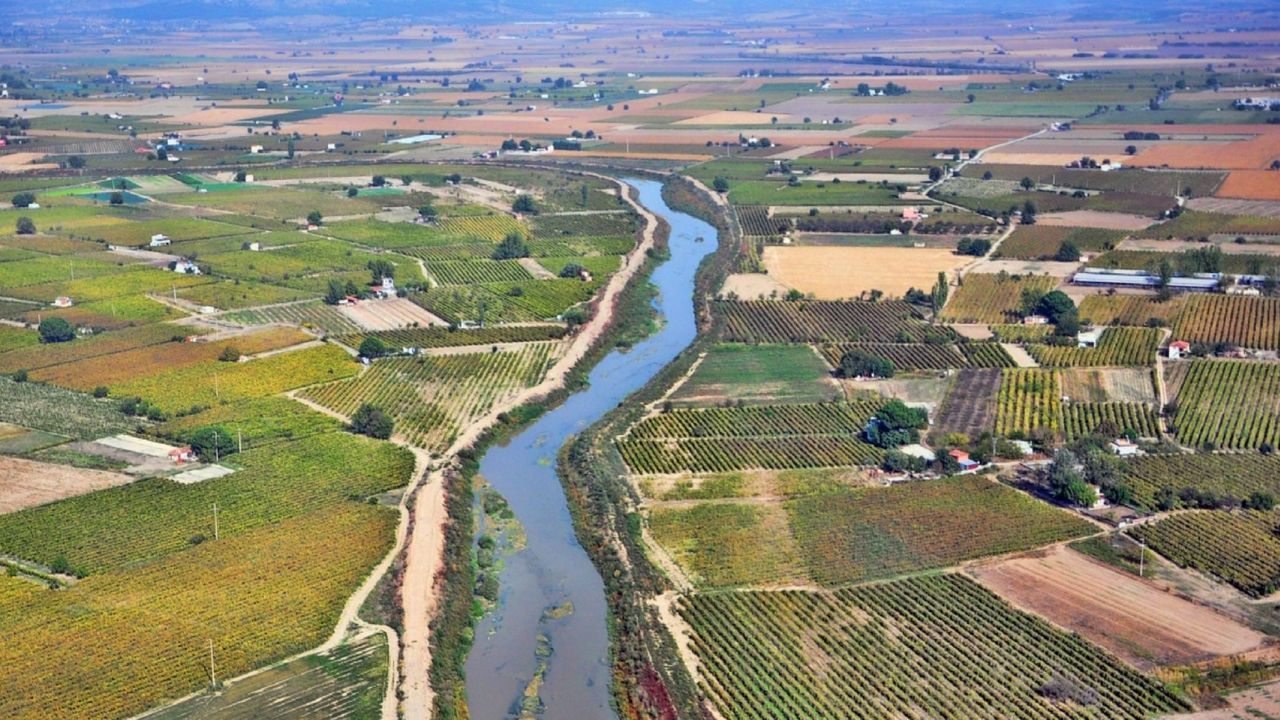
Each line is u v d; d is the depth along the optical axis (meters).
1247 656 182.88
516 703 180.12
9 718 168.12
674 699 177.00
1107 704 172.62
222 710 171.75
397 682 179.00
